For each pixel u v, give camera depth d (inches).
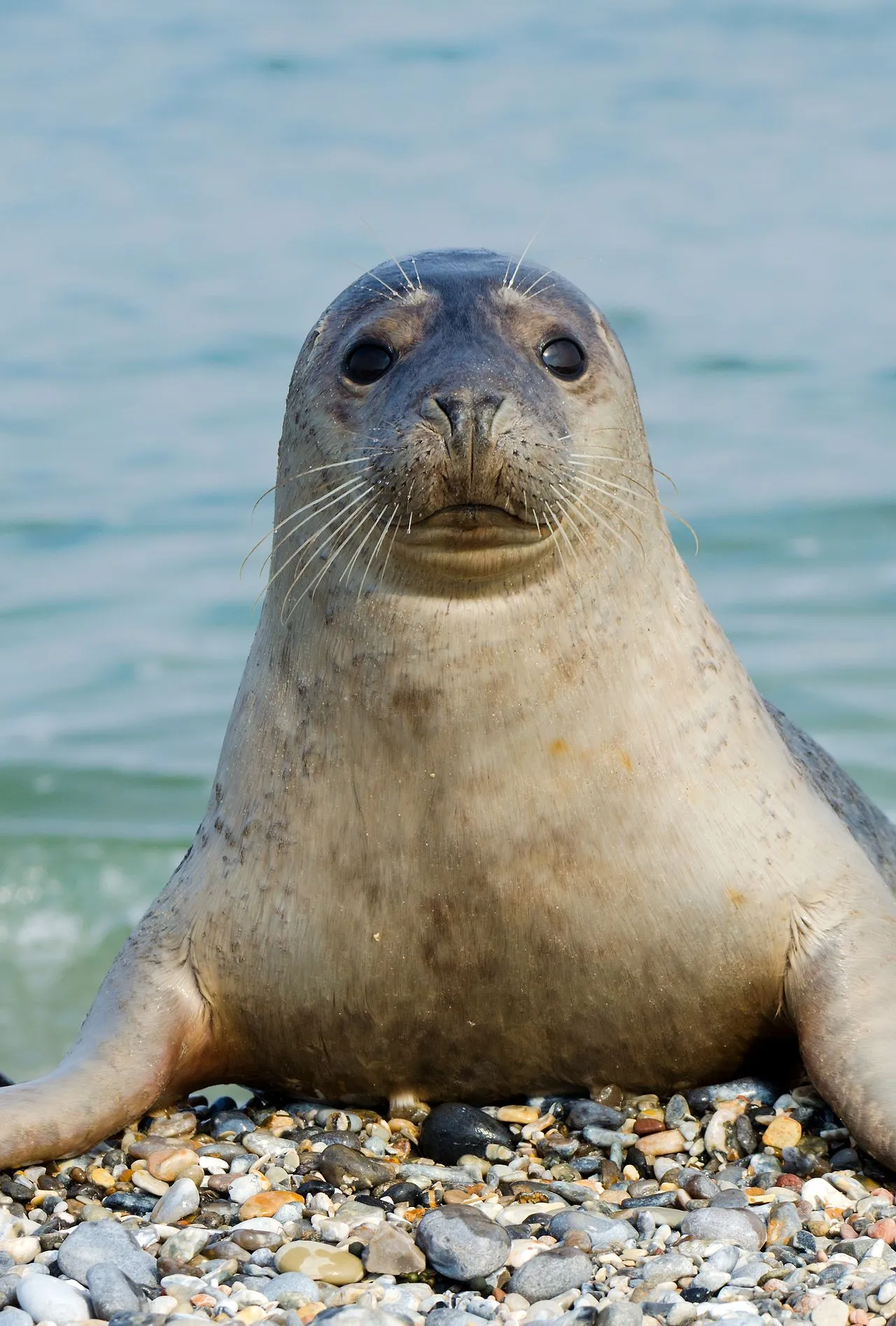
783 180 5526.6
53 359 4013.3
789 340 3976.4
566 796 759.1
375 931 778.2
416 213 5364.2
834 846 829.2
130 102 6574.8
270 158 5935.0
